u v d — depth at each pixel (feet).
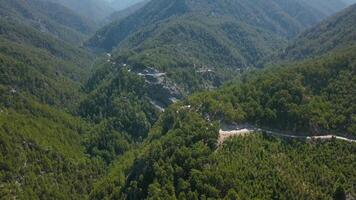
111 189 618.44
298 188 487.61
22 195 625.82
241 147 550.77
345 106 625.82
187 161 534.37
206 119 641.40
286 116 622.13
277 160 529.86
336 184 497.46
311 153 556.51
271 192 483.92
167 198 483.92
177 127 644.69
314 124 604.49
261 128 624.59
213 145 565.12
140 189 549.13
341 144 563.07
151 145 634.43
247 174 501.15
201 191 490.08
